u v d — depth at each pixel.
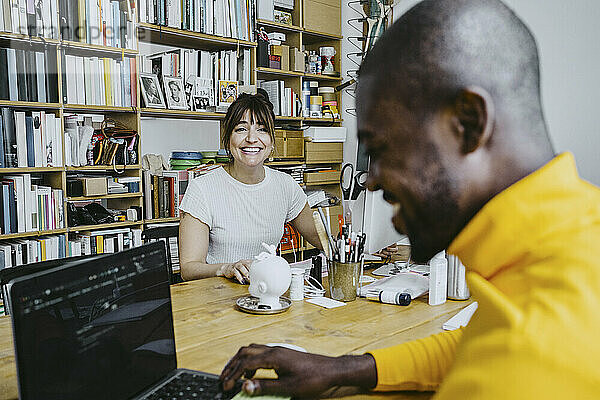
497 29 0.45
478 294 0.44
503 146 0.45
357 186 1.91
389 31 0.49
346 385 0.83
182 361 1.03
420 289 1.54
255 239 2.10
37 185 3.19
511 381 0.37
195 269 1.83
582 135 2.91
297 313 1.37
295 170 4.24
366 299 1.50
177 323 1.28
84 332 0.78
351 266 1.47
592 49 2.86
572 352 0.36
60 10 3.07
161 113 3.50
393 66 0.46
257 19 4.00
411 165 0.47
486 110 0.44
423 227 0.49
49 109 3.12
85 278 0.80
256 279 1.39
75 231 3.21
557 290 0.39
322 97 4.60
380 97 0.47
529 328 0.38
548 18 2.99
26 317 0.69
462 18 0.45
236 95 3.84
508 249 0.44
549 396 0.36
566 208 0.43
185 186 3.58
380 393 0.85
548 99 3.01
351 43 4.55
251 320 1.30
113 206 3.53
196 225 1.99
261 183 2.14
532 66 0.46
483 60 0.44
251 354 0.87
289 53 4.31
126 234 3.36
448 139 0.45
